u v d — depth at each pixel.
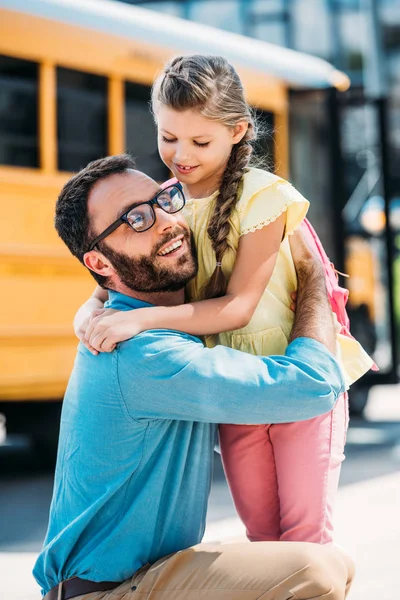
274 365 2.90
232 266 3.13
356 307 11.33
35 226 7.81
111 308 3.05
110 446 2.87
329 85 10.70
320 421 3.08
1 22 7.60
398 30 19.02
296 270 3.22
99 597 2.85
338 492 7.39
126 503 2.89
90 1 8.20
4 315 7.53
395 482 7.80
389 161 11.45
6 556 5.68
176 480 2.90
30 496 7.50
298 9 19.72
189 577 2.81
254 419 2.88
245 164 3.13
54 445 8.38
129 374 2.84
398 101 18.91
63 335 7.94
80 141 8.13
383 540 5.83
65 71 8.01
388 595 4.63
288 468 3.07
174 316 2.94
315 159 10.47
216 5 18.64
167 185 3.25
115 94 8.36
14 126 7.71
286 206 3.04
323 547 2.86
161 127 3.11
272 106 9.86
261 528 3.21
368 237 11.44
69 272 8.02
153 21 8.70
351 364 3.25
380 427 11.61
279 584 2.75
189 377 2.82
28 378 7.65
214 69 3.06
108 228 3.00
